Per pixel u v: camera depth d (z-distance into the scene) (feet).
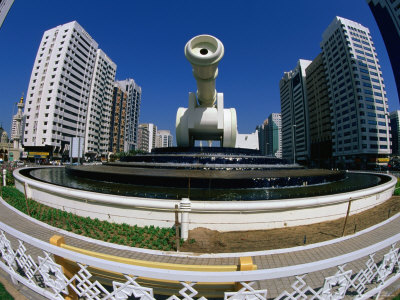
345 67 204.13
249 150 59.62
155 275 8.85
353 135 196.54
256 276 8.79
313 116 261.24
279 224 25.41
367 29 215.51
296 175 38.01
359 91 193.57
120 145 309.22
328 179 41.83
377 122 194.29
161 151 58.34
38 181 36.40
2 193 40.60
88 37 230.89
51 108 189.88
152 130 505.25
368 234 23.91
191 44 45.16
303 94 280.92
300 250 20.02
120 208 26.13
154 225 24.93
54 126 192.13
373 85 199.31
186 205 22.39
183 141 59.77
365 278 11.59
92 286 10.21
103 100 267.18
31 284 12.25
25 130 194.08
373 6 166.81
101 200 26.48
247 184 33.32
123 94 315.58
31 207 31.73
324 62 234.58
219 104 58.03
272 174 38.29
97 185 35.06
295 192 31.19
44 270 11.51
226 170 41.47
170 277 8.76
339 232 24.41
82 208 28.48
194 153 53.88
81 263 10.28
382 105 199.21
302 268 9.20
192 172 38.65
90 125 239.50
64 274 11.58
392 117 394.52
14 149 155.53
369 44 208.95
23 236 11.91
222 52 44.55
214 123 58.39
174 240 21.77
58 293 11.09
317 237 22.94
